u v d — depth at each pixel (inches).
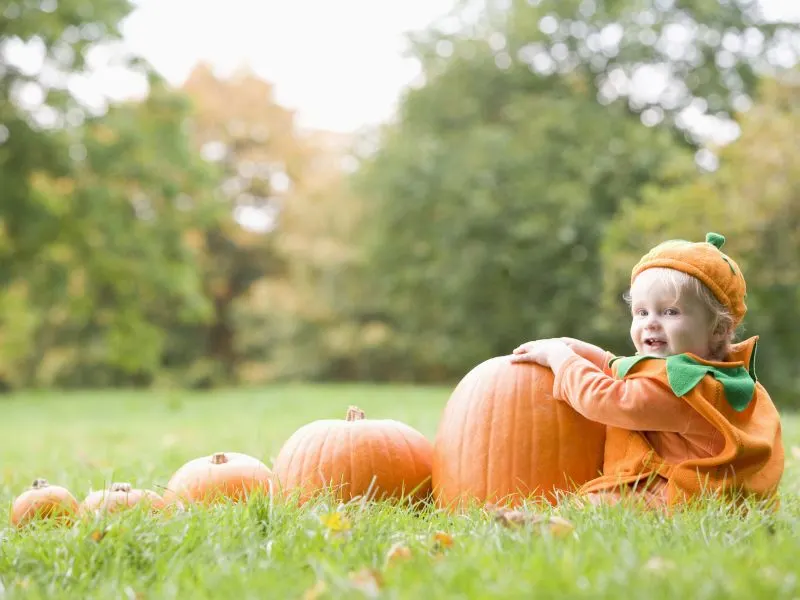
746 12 904.9
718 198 640.4
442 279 954.1
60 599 86.4
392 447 140.8
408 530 106.9
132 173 816.3
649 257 120.1
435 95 1008.2
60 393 835.4
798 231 617.6
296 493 126.0
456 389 140.9
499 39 1001.5
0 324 1099.3
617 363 123.5
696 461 114.4
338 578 80.0
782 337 720.3
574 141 879.1
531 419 129.1
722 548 85.4
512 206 892.6
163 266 858.8
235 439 286.8
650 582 71.2
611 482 120.8
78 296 864.9
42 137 752.3
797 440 233.9
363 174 1026.1
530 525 96.3
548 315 871.7
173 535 103.2
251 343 1299.2
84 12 752.3
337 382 1234.0
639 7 895.1
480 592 71.4
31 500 131.4
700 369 114.2
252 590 81.4
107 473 189.9
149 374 1238.3
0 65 768.3
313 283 1214.9
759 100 703.7
